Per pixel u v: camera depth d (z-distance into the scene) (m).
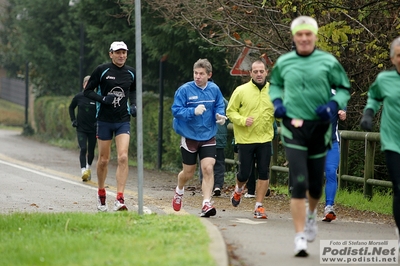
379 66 30.77
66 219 22.34
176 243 17.89
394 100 18.41
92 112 40.28
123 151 26.78
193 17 36.41
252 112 26.00
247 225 23.88
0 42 117.00
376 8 30.55
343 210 29.03
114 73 26.83
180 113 25.28
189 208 29.72
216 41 39.84
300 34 17.73
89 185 38.12
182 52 47.62
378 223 25.67
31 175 42.25
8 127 105.75
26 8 80.31
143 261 15.53
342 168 32.62
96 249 17.48
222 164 34.81
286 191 34.44
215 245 17.66
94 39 56.72
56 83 84.75
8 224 21.95
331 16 33.28
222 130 34.47
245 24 36.06
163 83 52.12
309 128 17.77
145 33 47.75
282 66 18.02
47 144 73.56
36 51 80.69
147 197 33.41
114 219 22.19
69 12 75.19
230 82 47.09
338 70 17.88
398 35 31.22
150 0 39.59
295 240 18.09
